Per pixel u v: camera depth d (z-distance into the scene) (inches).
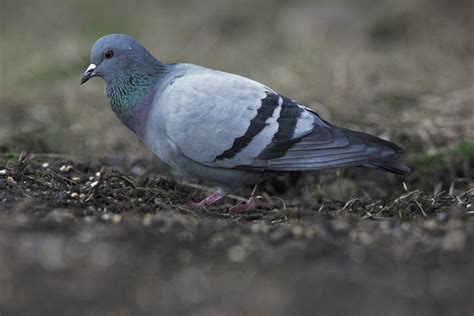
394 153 419.8
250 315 275.3
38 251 324.8
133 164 562.9
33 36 1003.9
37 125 671.1
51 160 528.1
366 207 456.8
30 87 824.3
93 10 1108.5
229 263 320.2
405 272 312.5
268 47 921.5
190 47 922.7
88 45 922.1
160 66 450.6
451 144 580.4
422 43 861.8
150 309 280.1
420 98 693.9
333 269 315.0
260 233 363.9
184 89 427.2
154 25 1022.4
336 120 637.3
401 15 916.0
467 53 834.2
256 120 424.5
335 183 535.8
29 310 279.0
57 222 362.6
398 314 277.0
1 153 549.3
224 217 424.8
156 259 322.3
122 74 445.7
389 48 871.1
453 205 436.8
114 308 281.3
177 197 466.9
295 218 407.2
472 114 639.1
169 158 442.9
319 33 940.0
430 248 340.2
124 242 339.0
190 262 320.5
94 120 693.9
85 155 582.6
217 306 282.4
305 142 425.7
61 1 1152.2
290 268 315.6
